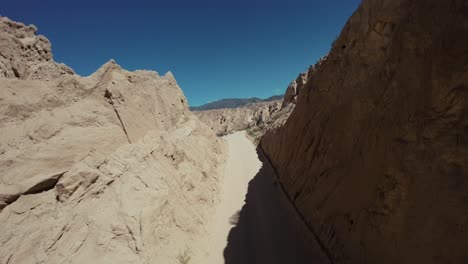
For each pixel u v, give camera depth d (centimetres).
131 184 1193
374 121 1012
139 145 1464
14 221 786
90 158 1109
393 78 934
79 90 1279
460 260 578
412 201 736
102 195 1052
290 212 1700
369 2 1185
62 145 1030
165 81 2411
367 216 931
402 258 729
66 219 878
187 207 1504
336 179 1277
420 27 822
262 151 4053
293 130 2302
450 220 617
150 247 1021
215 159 2797
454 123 663
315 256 1212
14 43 1135
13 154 880
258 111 9975
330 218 1222
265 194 2181
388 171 858
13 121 959
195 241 1361
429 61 757
